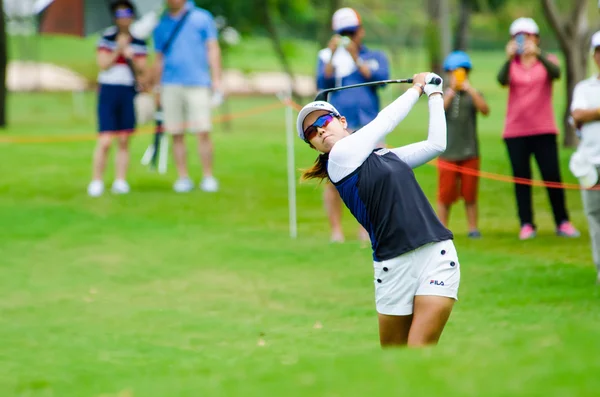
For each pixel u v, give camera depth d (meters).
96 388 13.92
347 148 13.43
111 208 32.41
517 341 11.58
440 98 14.16
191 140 52.22
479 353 10.98
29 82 102.19
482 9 79.00
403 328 13.80
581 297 20.22
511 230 28.91
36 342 17.97
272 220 31.02
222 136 57.19
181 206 32.94
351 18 26.50
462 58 26.98
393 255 13.43
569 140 49.06
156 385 12.82
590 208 21.08
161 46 34.97
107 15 51.69
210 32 35.03
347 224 30.88
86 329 18.95
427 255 13.34
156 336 18.44
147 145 50.09
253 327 19.00
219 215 31.67
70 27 53.41
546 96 27.22
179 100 35.12
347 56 26.62
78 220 30.27
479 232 28.03
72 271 24.14
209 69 36.41
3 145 49.16
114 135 34.53
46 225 29.45
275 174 40.81
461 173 27.56
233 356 16.64
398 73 117.44
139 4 45.66
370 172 13.45
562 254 25.03
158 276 23.67
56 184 37.12
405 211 13.35
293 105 28.61
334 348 17.12
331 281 22.88
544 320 18.23
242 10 66.88
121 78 33.94
